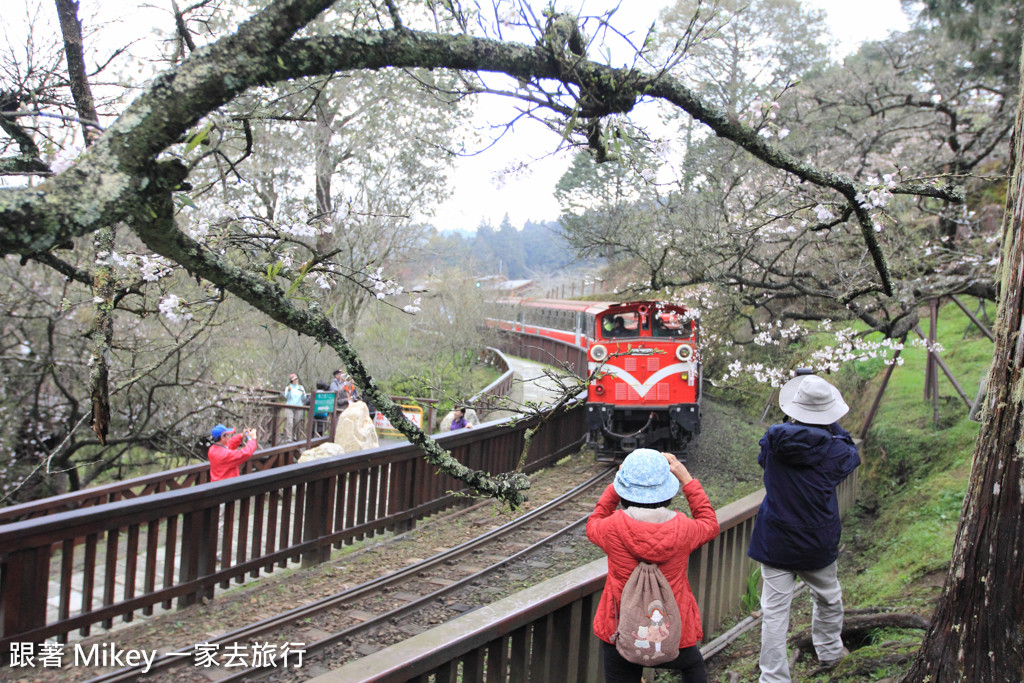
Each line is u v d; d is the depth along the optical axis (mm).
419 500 8117
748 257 7742
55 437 10094
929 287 7848
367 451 7273
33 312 10047
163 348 9305
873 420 10672
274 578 6305
